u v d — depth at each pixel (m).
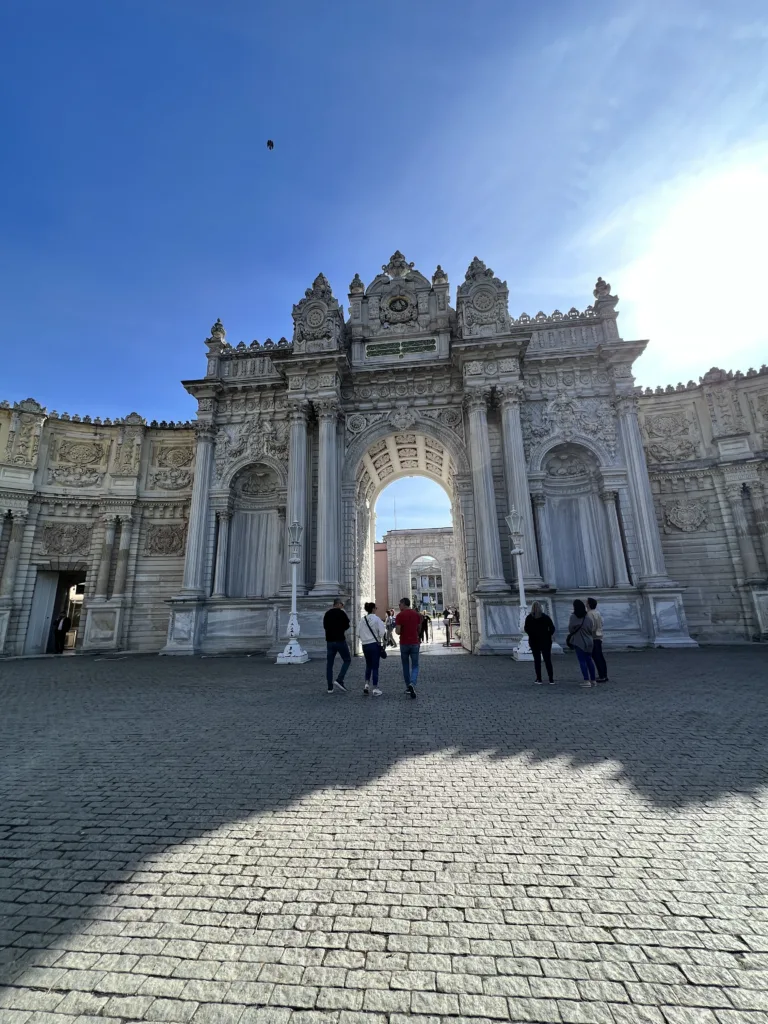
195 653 22.89
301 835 4.41
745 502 25.12
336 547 22.69
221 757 6.59
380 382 25.44
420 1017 2.50
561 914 3.28
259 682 13.28
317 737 7.48
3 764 6.41
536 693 10.73
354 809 4.93
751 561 24.25
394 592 55.38
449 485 29.34
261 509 26.86
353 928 3.17
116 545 29.09
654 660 16.44
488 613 20.28
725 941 2.99
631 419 23.47
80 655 25.69
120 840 4.36
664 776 5.62
